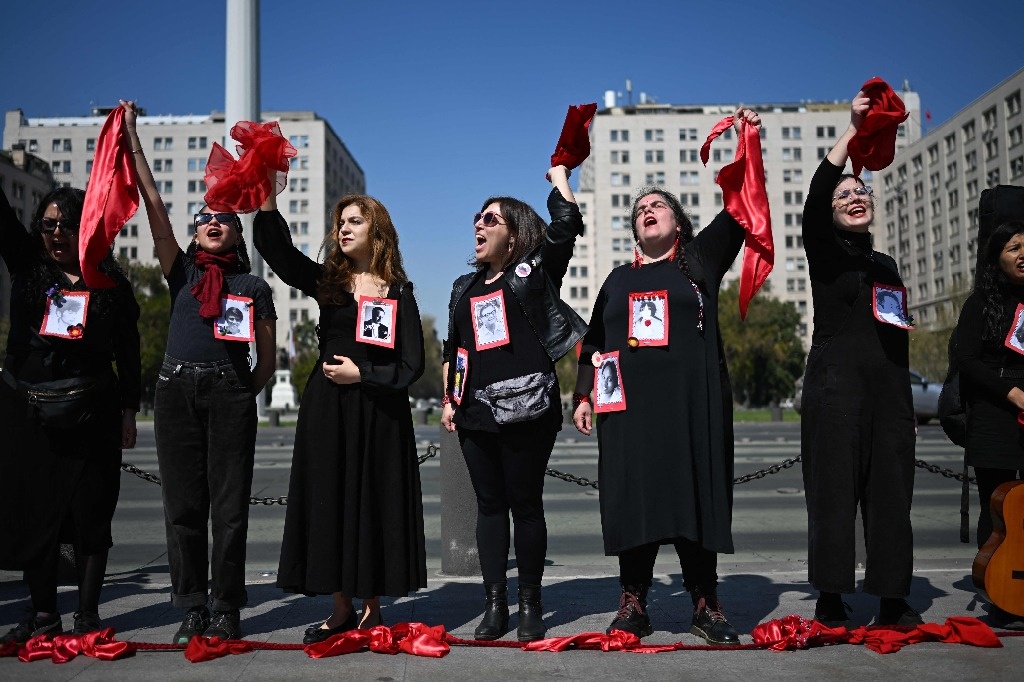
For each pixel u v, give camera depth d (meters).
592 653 3.80
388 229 4.33
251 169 4.01
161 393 4.09
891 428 4.14
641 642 4.01
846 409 4.14
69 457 4.07
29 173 70.75
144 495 11.06
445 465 5.86
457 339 4.42
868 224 4.32
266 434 25.34
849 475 4.12
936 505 9.69
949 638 3.89
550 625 4.34
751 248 4.17
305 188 109.69
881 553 4.07
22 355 4.07
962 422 4.72
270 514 9.37
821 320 4.32
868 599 4.93
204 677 3.40
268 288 4.32
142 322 60.59
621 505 4.05
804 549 7.18
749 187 4.21
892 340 4.21
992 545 4.17
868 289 4.24
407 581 4.04
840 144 4.28
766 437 22.56
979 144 77.06
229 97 15.02
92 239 3.98
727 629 3.94
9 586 5.52
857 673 3.43
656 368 4.07
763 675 3.42
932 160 86.25
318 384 4.13
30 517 4.00
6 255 4.14
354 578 3.93
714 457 3.99
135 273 64.44
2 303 64.94
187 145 107.25
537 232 4.38
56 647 3.71
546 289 4.24
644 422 4.04
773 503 10.06
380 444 4.09
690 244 4.30
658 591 5.21
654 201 4.29
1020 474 4.48
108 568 6.53
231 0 15.05
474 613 4.66
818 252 4.32
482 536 4.26
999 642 3.81
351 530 3.96
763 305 72.38
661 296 4.12
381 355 4.15
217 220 4.22
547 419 4.17
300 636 4.14
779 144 107.25
